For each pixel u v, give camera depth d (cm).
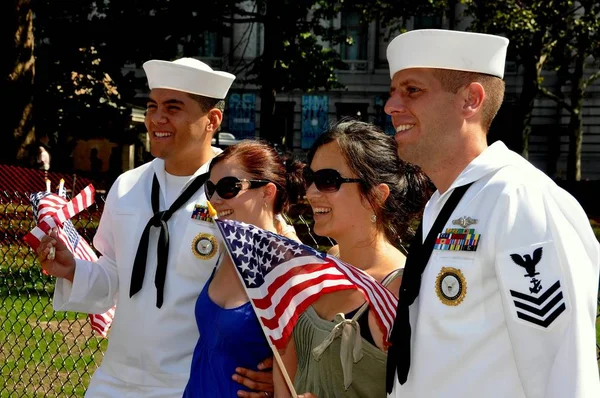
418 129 275
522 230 246
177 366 381
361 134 309
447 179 279
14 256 695
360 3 2188
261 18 2108
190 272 383
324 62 2284
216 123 403
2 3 1780
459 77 271
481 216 257
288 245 307
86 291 397
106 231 414
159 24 1994
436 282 262
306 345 302
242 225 314
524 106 2769
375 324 288
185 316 382
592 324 243
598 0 2364
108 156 2855
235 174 347
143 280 389
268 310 302
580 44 2375
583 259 245
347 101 4228
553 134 4044
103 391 397
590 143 4059
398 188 308
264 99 2178
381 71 4203
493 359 253
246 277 306
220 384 318
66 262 396
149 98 398
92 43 1977
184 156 397
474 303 254
